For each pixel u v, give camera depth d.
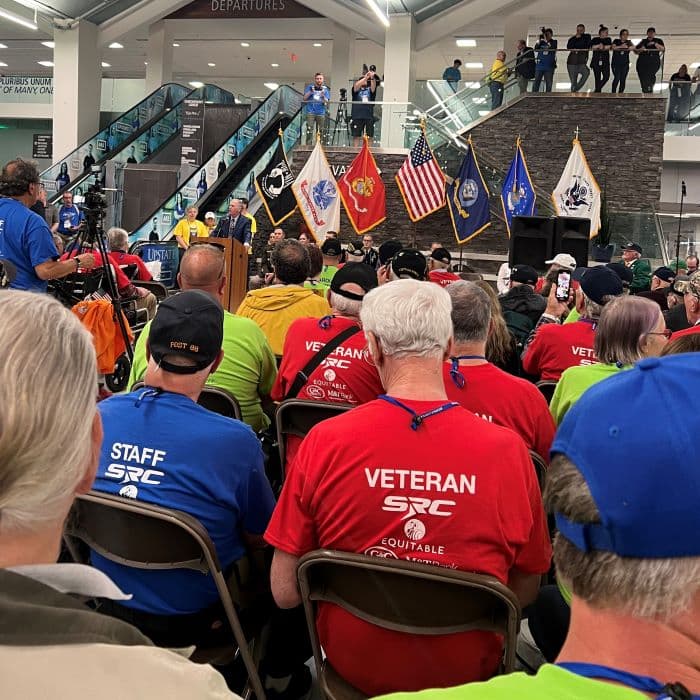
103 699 0.61
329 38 19.05
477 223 11.35
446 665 1.44
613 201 14.00
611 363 2.45
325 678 1.55
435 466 1.42
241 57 22.94
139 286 6.76
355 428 1.47
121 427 1.67
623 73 13.88
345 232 14.04
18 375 0.66
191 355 1.73
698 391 0.65
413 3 15.28
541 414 2.20
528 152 14.31
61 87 17.06
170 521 1.54
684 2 16.41
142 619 1.67
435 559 1.41
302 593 1.49
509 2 15.66
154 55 18.78
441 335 1.57
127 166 16.67
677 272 8.85
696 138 14.86
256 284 7.73
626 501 0.63
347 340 2.63
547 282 5.23
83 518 1.67
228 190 14.55
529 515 1.46
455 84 14.90
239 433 1.71
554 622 1.88
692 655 0.66
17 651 0.59
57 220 12.12
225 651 1.74
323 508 1.47
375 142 14.04
